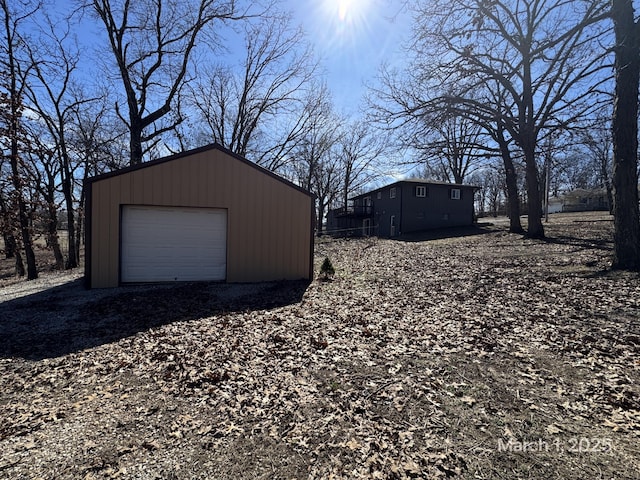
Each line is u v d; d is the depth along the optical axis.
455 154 18.27
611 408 3.17
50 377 4.31
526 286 7.88
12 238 12.56
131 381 4.13
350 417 3.21
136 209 9.73
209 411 3.40
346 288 9.26
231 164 10.38
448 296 7.66
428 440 2.84
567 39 10.78
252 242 10.60
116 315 6.99
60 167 20.78
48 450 2.84
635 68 7.98
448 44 13.76
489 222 34.69
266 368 4.33
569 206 48.91
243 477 2.49
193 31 17.33
